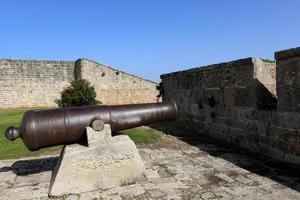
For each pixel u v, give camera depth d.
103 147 4.90
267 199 4.24
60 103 18.67
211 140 8.41
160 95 13.12
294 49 5.58
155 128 10.79
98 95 25.25
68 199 4.53
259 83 6.87
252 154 6.68
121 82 26.06
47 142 4.95
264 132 6.59
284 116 5.96
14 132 4.87
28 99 25.00
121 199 4.43
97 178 4.83
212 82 8.73
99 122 5.03
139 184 4.98
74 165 4.74
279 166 5.74
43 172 5.87
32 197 4.65
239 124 7.50
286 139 5.95
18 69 24.70
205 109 9.21
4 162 6.69
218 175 5.31
